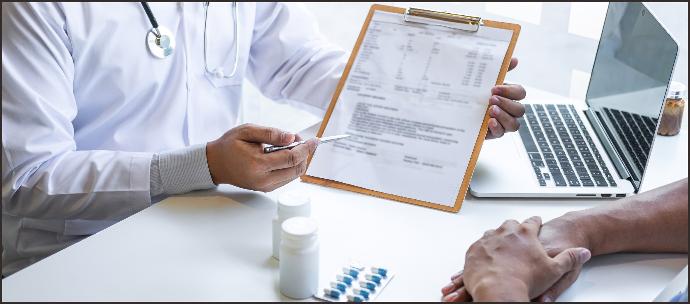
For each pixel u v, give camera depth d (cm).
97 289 92
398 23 126
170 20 134
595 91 139
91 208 118
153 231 104
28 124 116
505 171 119
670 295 97
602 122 132
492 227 106
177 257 98
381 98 122
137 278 94
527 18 210
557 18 205
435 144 116
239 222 107
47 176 116
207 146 115
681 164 125
